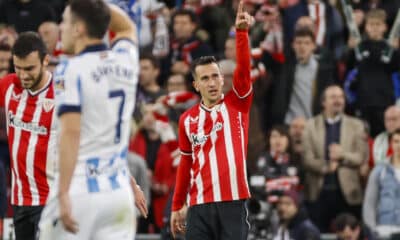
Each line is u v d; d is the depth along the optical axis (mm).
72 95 18984
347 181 36531
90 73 19188
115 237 19438
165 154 36375
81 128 19219
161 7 41688
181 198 26516
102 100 19281
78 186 19203
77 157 18750
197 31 41031
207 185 25609
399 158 34875
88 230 19250
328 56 40188
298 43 39344
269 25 40156
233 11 42406
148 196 34969
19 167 25516
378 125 39469
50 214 19625
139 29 40531
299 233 33500
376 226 34438
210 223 25703
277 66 39969
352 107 39781
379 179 34719
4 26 41000
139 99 37875
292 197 33531
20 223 25875
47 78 25188
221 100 25812
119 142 19578
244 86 25344
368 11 41531
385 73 39594
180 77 38031
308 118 39375
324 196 36625
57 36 36938
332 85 37469
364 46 39750
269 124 39844
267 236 32750
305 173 36812
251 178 33812
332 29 41250
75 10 19203
